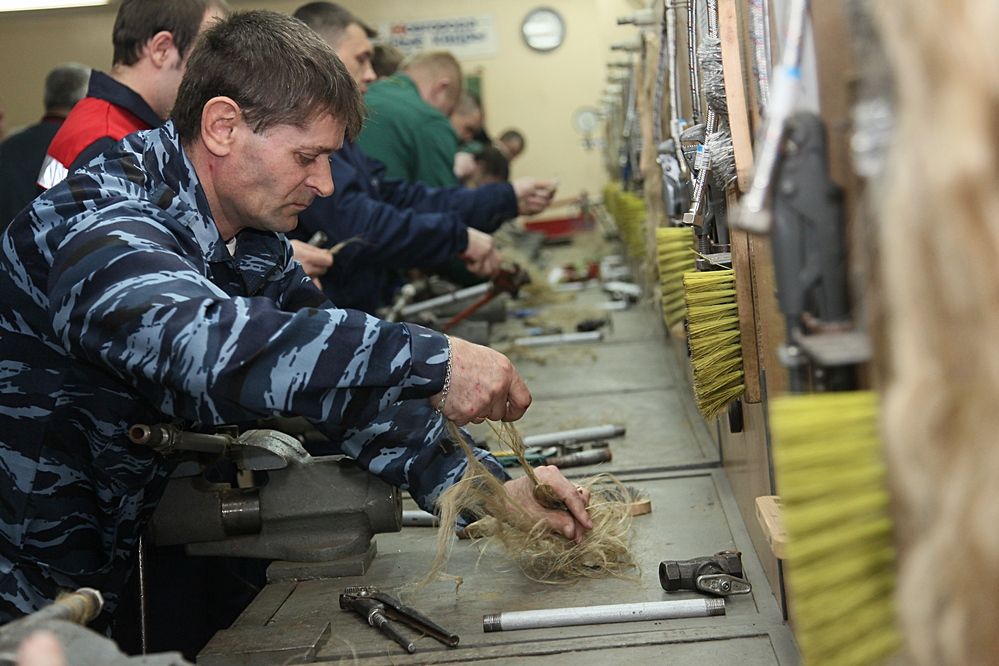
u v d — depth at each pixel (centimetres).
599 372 271
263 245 149
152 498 139
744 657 106
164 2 202
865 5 58
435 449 140
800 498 66
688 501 160
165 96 206
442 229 274
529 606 125
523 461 139
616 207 449
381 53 440
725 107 122
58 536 131
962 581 54
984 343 50
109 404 128
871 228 60
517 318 380
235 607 187
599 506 141
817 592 67
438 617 124
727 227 137
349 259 268
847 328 70
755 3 101
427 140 346
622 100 379
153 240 114
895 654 66
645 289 333
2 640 72
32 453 129
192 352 103
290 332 105
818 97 75
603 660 108
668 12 164
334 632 122
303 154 131
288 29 131
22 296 125
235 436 154
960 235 48
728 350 131
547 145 883
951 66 48
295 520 142
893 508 65
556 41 870
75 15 816
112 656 74
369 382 108
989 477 51
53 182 196
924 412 53
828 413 66
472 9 869
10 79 822
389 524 142
